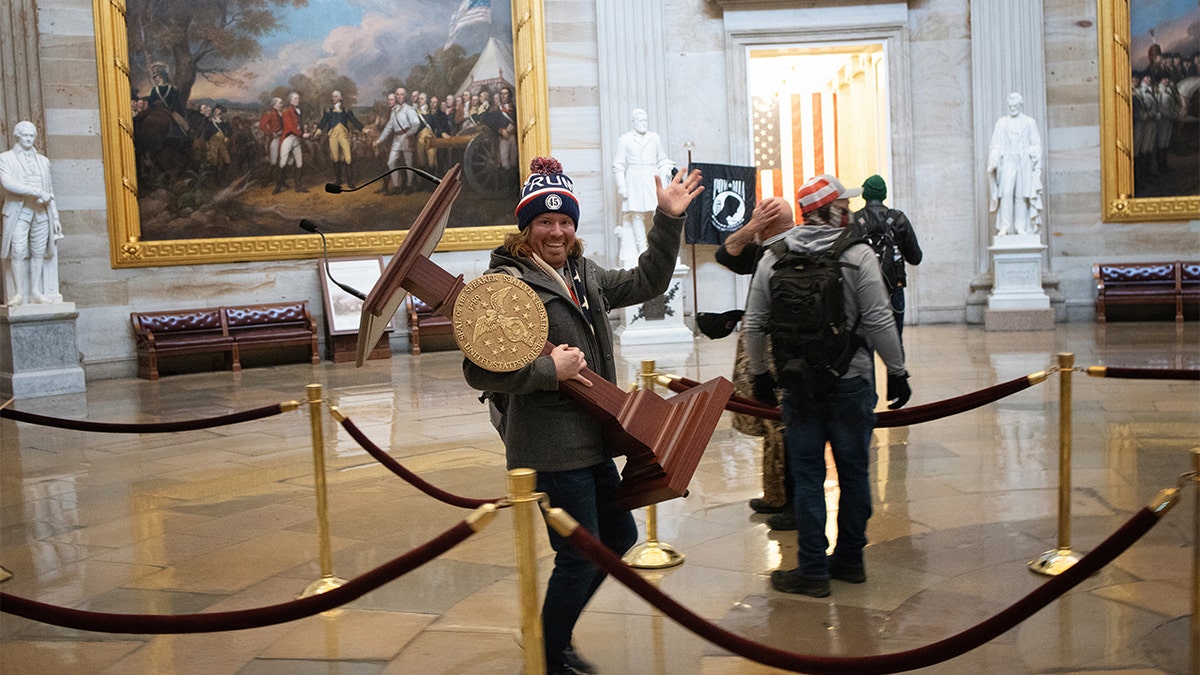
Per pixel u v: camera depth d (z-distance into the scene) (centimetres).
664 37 1599
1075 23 1593
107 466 795
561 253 350
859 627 401
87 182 1446
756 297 453
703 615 422
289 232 1540
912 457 689
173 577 510
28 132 1245
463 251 1594
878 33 1600
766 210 477
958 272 1625
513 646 401
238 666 394
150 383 1350
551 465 332
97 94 1443
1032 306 1488
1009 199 1502
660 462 323
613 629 414
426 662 389
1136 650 367
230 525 605
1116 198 1598
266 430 922
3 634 439
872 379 443
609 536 372
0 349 1260
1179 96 1582
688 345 1411
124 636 434
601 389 330
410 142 1574
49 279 1273
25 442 912
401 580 486
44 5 1409
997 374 1034
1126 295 1543
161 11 1471
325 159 1548
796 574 448
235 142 1510
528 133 1582
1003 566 466
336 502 648
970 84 1611
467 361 318
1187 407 813
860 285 427
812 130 2136
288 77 1527
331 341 1498
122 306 1467
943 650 266
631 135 1463
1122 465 637
